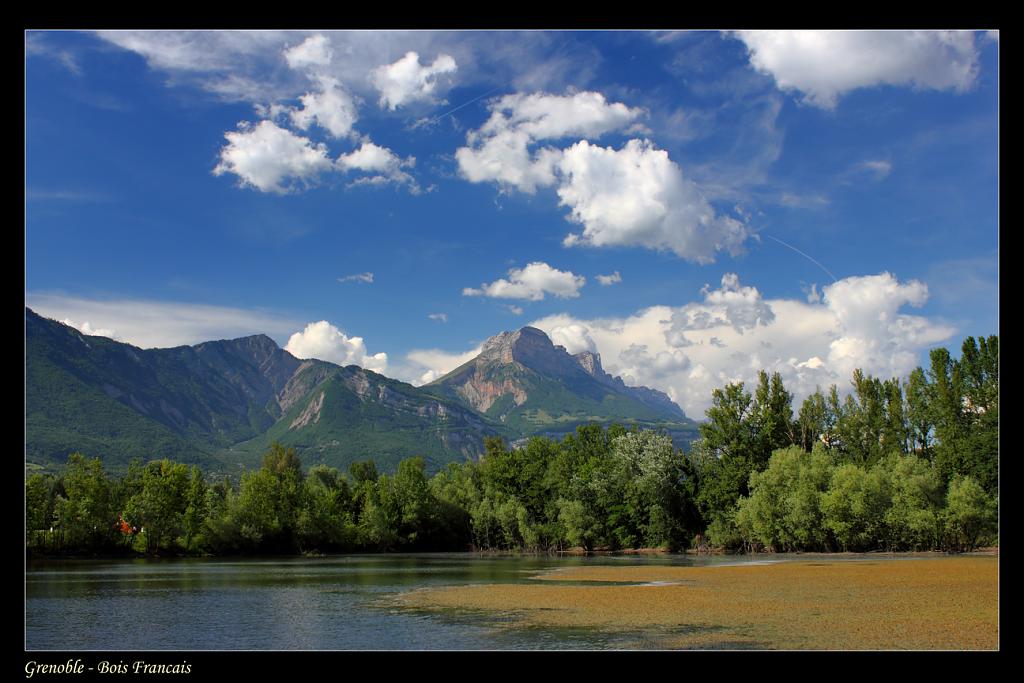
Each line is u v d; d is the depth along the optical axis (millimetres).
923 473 123625
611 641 44438
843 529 120438
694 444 151250
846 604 56469
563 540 166875
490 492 185375
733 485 141125
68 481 139875
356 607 61469
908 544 122812
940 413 136375
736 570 91750
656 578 83625
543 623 51188
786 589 67438
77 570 107375
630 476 153750
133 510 139500
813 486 125438
